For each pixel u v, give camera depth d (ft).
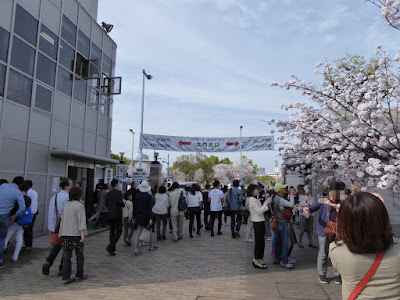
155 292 15.48
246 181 231.50
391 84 21.11
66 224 16.84
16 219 20.95
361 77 24.09
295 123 25.71
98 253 24.40
